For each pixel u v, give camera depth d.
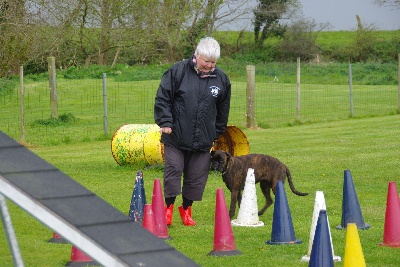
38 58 43.50
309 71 47.56
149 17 51.84
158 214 8.77
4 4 29.48
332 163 15.35
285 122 24.05
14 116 25.52
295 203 11.00
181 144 9.32
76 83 35.25
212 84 9.30
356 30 65.62
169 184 9.40
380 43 62.84
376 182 12.95
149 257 4.20
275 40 66.44
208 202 11.23
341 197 11.50
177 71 9.24
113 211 4.47
